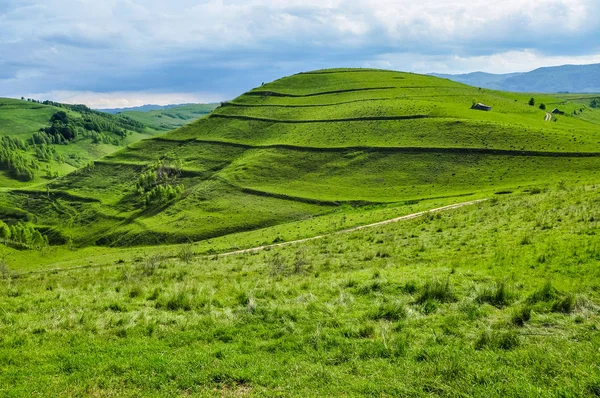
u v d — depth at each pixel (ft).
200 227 385.29
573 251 55.42
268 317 43.70
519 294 44.14
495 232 83.87
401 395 27.22
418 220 137.28
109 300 54.29
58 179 632.38
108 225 475.31
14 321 46.52
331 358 33.45
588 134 412.57
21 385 31.65
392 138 467.93
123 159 635.66
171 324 43.98
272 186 436.76
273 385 29.94
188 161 563.07
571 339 32.76
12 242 442.09
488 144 403.54
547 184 255.50
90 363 34.83
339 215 298.76
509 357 30.40
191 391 30.04
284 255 115.03
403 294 48.14
